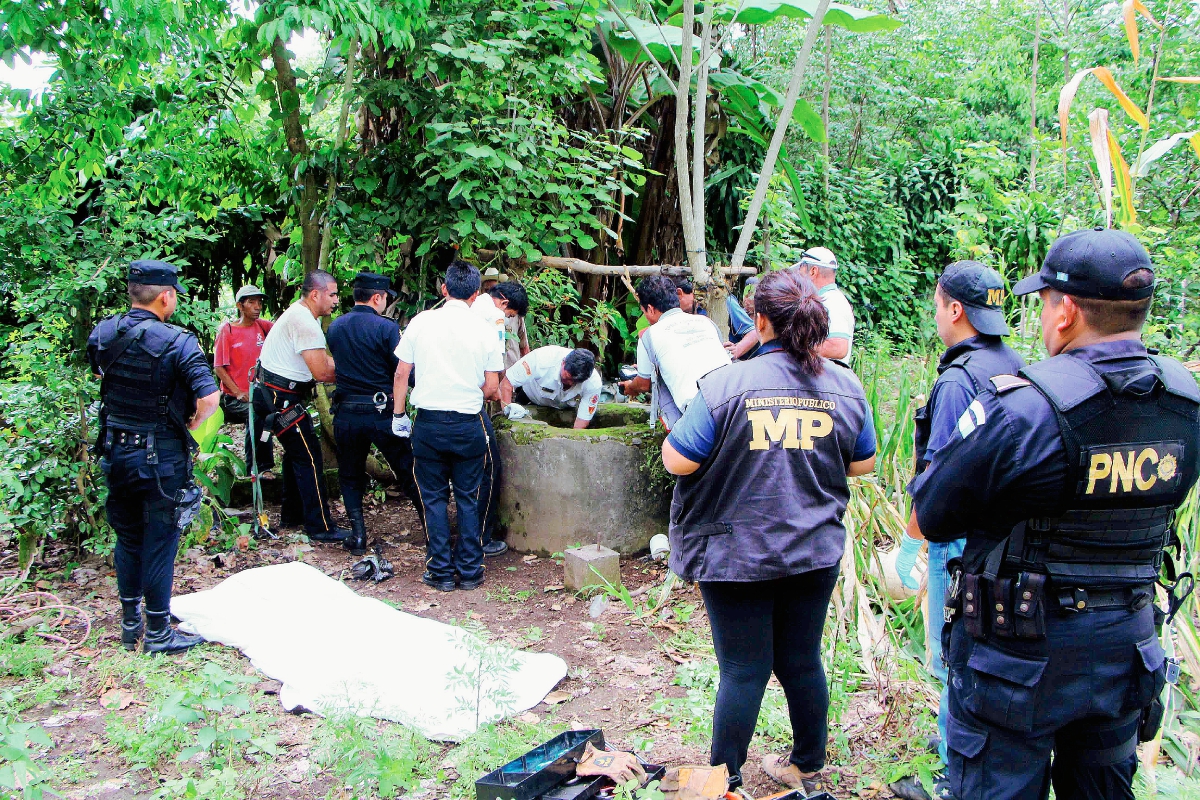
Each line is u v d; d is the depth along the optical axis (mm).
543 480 4980
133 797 2699
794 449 2408
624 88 7262
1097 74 3225
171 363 3541
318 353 5066
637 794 2344
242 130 6242
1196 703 3021
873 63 12484
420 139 6145
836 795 2709
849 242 10320
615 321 7316
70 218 4871
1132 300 1751
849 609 3555
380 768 2670
